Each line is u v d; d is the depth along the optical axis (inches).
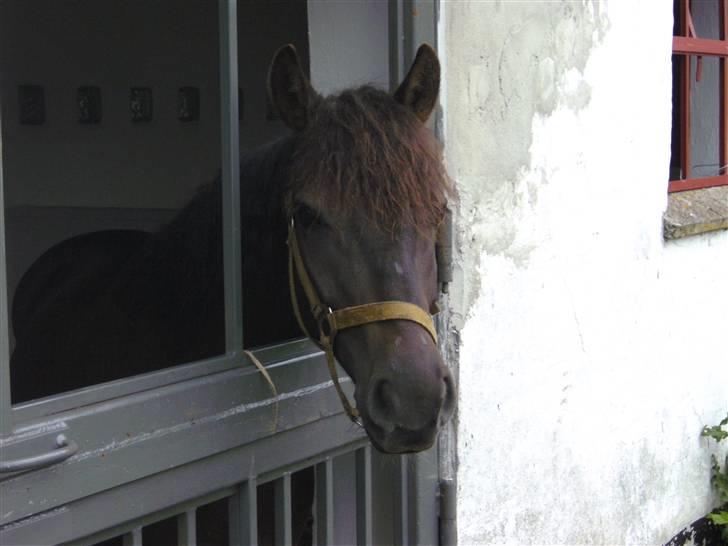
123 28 206.1
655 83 173.8
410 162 80.7
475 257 128.0
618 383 165.6
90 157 212.2
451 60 121.7
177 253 108.9
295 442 104.4
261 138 194.5
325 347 87.1
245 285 103.0
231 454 95.7
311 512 123.0
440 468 125.2
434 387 76.5
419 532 120.7
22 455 73.4
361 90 87.4
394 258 80.8
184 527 93.2
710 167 241.1
